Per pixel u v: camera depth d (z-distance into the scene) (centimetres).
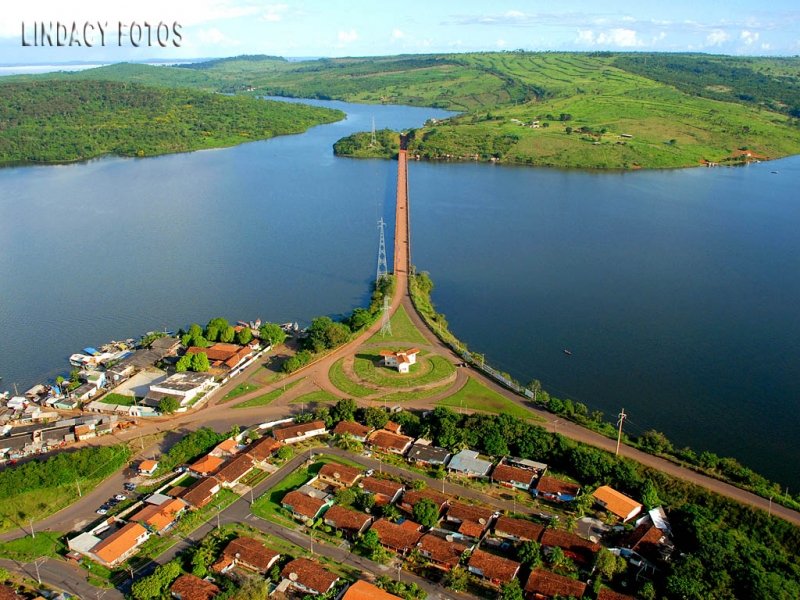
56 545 10994
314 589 9688
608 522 11375
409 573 10238
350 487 12350
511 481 12456
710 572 9656
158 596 9662
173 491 12250
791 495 12356
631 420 15100
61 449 14000
